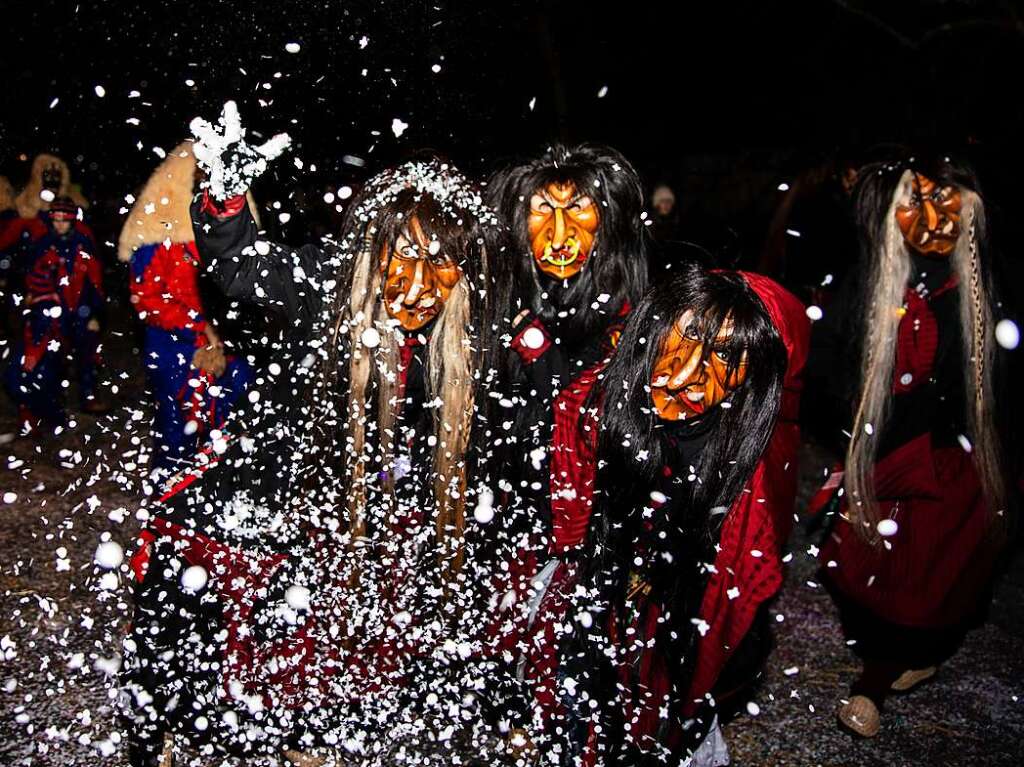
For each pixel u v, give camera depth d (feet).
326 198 7.11
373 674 8.14
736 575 7.59
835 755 10.03
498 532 8.20
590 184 8.81
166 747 8.26
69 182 17.92
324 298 7.55
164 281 10.62
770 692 11.16
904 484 9.91
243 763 8.85
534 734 8.30
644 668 7.88
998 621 13.20
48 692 9.75
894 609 10.00
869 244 9.87
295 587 7.27
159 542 7.84
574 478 7.93
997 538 10.04
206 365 10.66
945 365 9.77
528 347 8.32
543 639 8.13
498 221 8.15
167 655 7.44
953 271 9.71
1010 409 9.86
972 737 10.44
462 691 8.42
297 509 7.80
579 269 8.93
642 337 7.35
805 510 17.26
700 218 33.73
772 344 7.14
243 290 7.39
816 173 17.24
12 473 16.15
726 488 7.36
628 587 7.95
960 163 9.70
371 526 8.05
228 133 7.01
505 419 8.16
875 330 9.80
